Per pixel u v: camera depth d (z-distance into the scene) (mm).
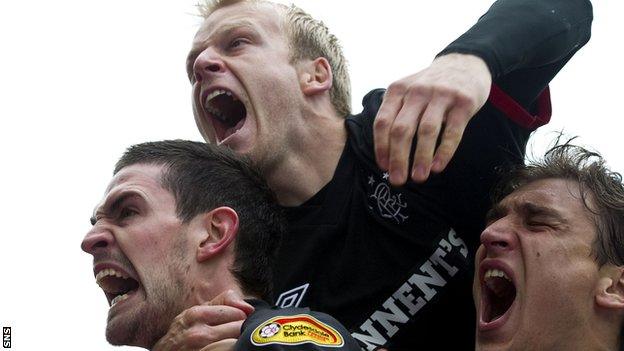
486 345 4148
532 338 4070
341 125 4773
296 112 4727
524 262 4113
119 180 3863
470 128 4512
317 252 4512
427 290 4480
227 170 3930
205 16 5027
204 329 3525
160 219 3766
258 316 3520
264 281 3881
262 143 4672
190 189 3832
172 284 3723
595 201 4180
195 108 4906
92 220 3932
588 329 4055
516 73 4488
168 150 3932
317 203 4633
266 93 4703
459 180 4516
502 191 4387
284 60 4785
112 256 3742
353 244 4520
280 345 3314
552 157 4348
